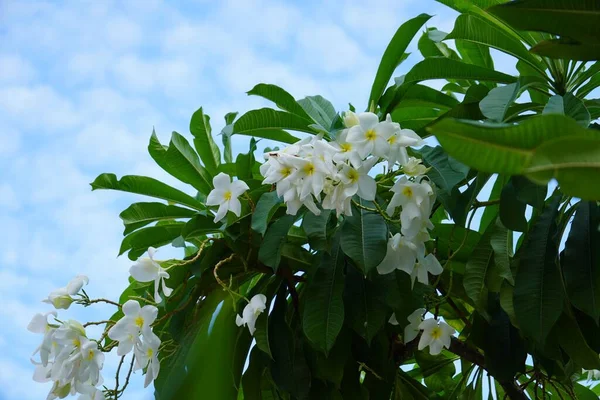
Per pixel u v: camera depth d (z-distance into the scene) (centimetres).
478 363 260
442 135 132
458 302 270
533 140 131
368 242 230
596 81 259
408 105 270
